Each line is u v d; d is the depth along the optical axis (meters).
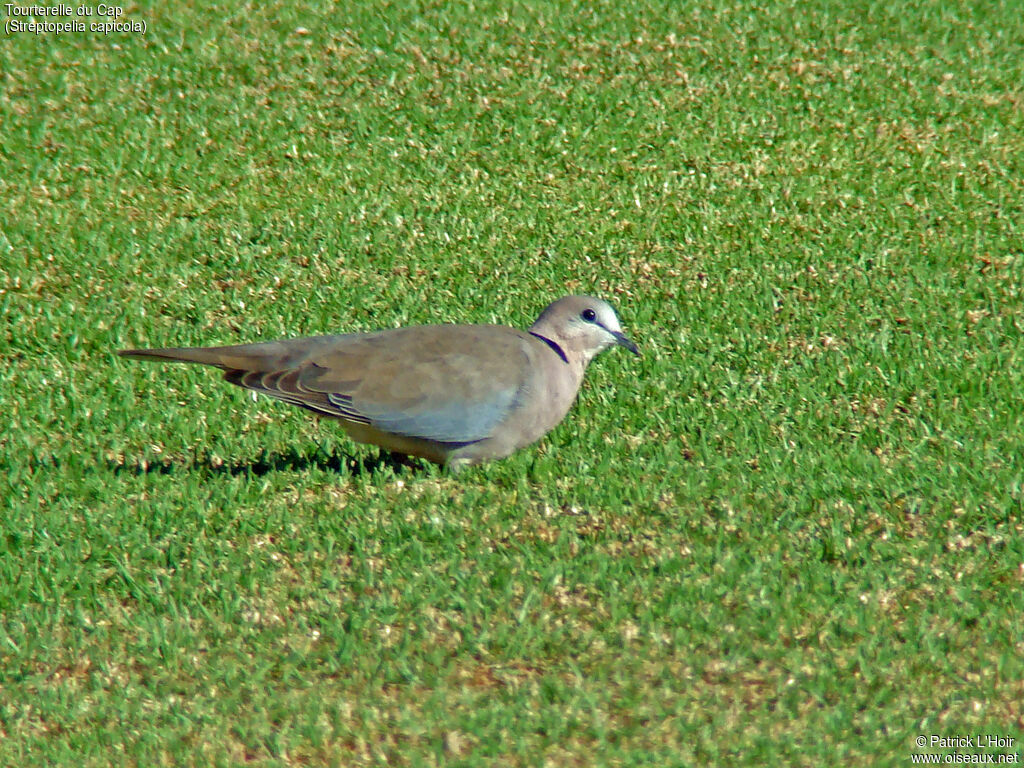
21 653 8.78
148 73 21.27
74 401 12.52
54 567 9.71
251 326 14.25
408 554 9.85
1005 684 8.47
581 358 11.51
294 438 11.97
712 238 16.39
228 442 11.82
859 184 17.75
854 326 14.04
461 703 8.33
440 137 19.36
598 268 15.69
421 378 10.48
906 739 8.00
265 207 17.28
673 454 11.37
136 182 17.95
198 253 16.05
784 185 17.78
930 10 24.02
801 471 10.99
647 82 21.03
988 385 12.55
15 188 17.62
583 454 11.45
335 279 15.41
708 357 13.35
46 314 14.37
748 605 9.18
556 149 18.92
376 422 10.45
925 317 14.21
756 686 8.51
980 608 9.18
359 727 8.14
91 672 8.71
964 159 18.56
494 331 11.01
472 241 16.36
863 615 9.02
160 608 9.28
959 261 15.66
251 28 22.94
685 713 8.25
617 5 23.91
